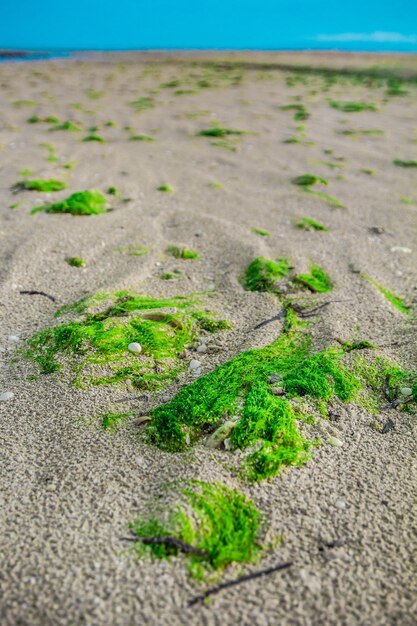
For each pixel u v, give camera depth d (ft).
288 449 1.39
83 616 1.02
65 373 1.69
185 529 1.17
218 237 2.83
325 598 1.07
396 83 9.11
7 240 2.62
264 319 2.03
